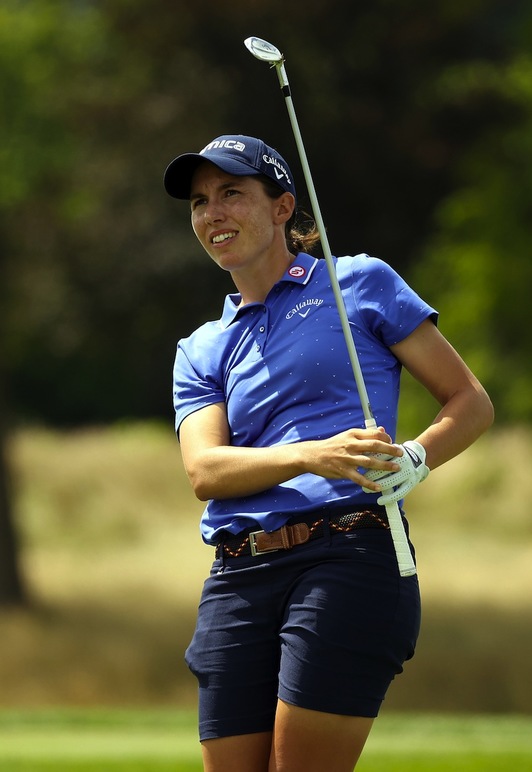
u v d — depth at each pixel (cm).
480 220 7719
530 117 7931
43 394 12700
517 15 10294
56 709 5516
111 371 12400
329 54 8594
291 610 1199
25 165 5812
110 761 2483
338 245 9244
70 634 6056
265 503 1228
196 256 8769
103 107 7188
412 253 9219
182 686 5825
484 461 8869
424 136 8694
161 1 7481
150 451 9069
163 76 7931
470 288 7812
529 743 2898
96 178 7375
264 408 1252
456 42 9100
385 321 1248
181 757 2566
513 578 7319
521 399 7956
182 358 1328
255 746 1231
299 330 1251
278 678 1220
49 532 8031
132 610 6506
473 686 5781
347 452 1166
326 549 1197
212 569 1265
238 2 7769
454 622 6325
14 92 5862
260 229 1272
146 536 8106
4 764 2433
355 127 8538
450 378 1257
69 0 6875
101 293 8362
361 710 1185
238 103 8175
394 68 8850
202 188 1282
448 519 8588
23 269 6494
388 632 1188
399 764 2366
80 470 8688
